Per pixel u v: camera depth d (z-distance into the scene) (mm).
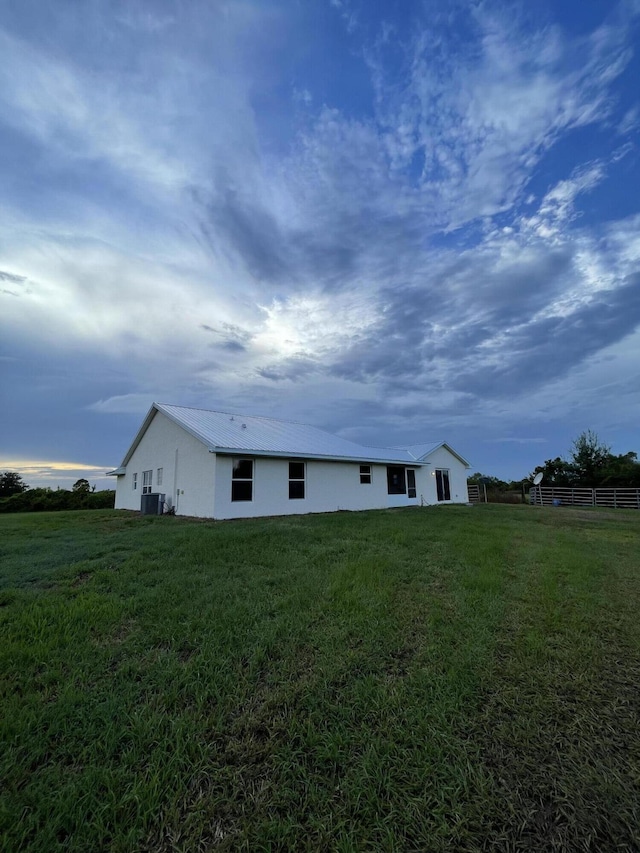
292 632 3529
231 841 1664
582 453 31531
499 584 5023
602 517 15391
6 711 2426
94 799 1829
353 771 2023
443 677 2875
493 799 1870
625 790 1935
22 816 1748
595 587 5184
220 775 1992
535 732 2342
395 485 19859
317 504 15367
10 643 3252
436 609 4137
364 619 3830
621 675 3021
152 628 3578
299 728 2316
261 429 16797
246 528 9266
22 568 5527
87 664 2982
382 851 1627
